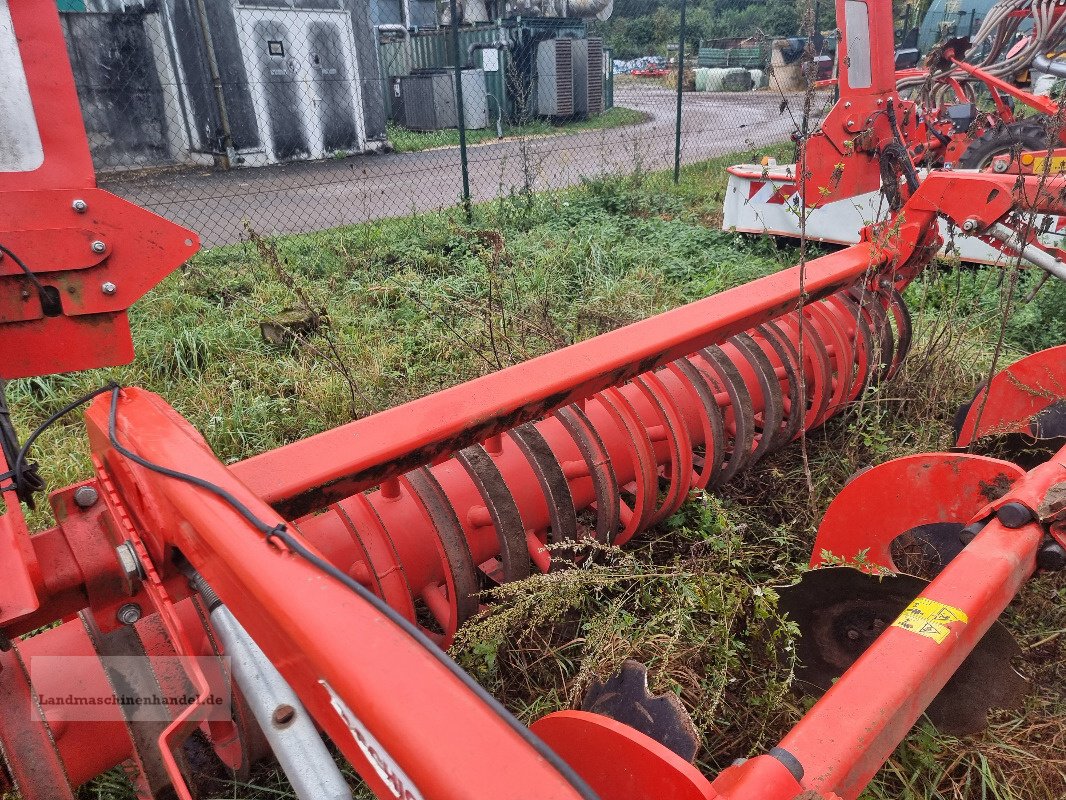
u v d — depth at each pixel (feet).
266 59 46.88
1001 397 10.18
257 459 5.68
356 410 13.26
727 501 10.46
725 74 71.10
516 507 7.06
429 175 43.60
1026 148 20.79
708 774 6.91
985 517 6.02
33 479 5.06
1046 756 6.97
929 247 11.53
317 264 22.70
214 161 48.08
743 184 23.43
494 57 63.52
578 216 28.94
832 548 7.92
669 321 8.04
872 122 12.87
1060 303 16.57
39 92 5.57
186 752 7.37
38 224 5.69
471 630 6.34
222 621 4.24
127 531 5.02
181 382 14.96
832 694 4.31
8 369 5.94
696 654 7.47
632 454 8.30
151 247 6.19
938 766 6.72
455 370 14.79
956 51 23.62
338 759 7.24
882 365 11.37
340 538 6.68
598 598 8.27
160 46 47.88
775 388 9.87
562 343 14.83
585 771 4.50
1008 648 6.09
